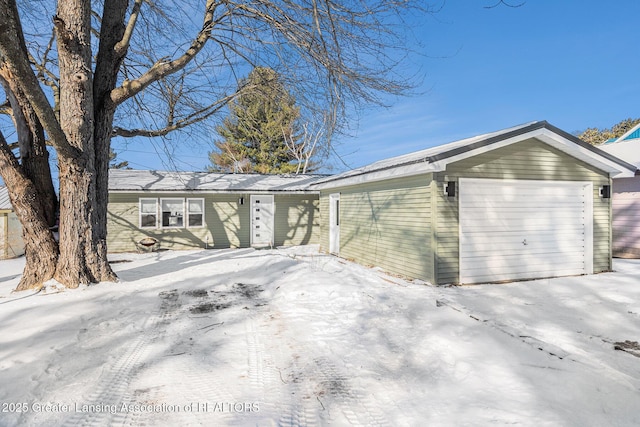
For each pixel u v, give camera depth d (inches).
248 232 589.3
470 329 167.5
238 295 244.1
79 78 244.5
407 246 311.9
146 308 209.8
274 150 1014.4
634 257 425.4
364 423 97.3
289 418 99.6
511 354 138.3
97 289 243.6
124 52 273.9
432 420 97.2
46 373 125.3
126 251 526.3
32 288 244.7
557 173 313.0
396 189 331.0
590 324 178.9
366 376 125.4
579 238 323.3
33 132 255.1
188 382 120.7
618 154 523.2
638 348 146.7
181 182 577.3
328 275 288.2
